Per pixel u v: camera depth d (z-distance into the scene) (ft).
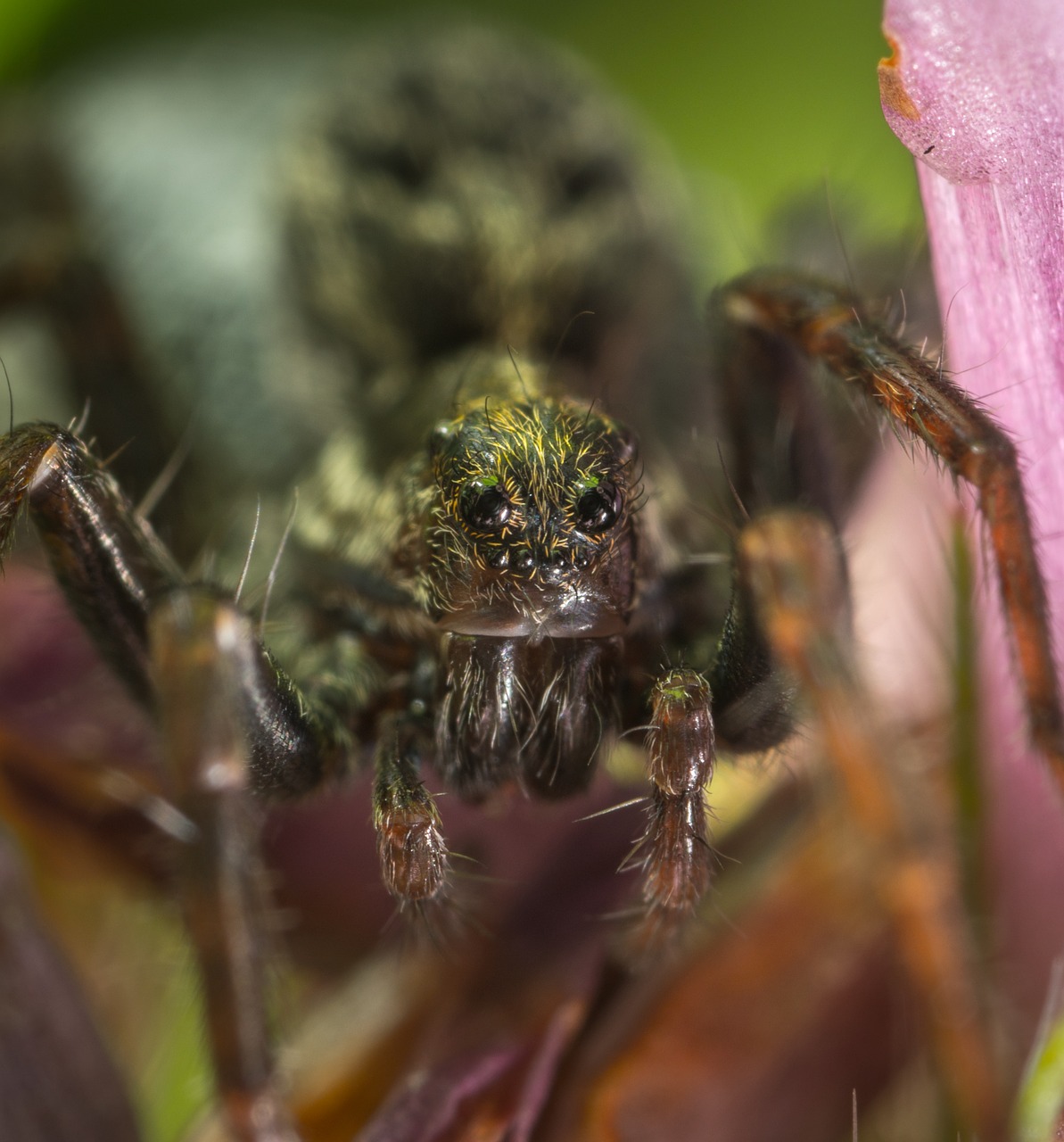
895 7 0.19
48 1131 0.20
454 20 0.26
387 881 0.20
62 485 0.20
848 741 0.19
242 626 0.19
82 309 0.23
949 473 0.20
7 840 0.20
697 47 0.32
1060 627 0.20
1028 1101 0.19
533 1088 0.20
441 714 0.20
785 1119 0.21
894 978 0.21
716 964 0.21
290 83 0.30
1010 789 0.21
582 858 0.21
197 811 0.18
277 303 0.24
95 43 0.32
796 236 0.24
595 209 0.23
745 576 0.19
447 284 0.23
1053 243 0.19
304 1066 0.21
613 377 0.23
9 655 0.22
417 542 0.20
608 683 0.20
